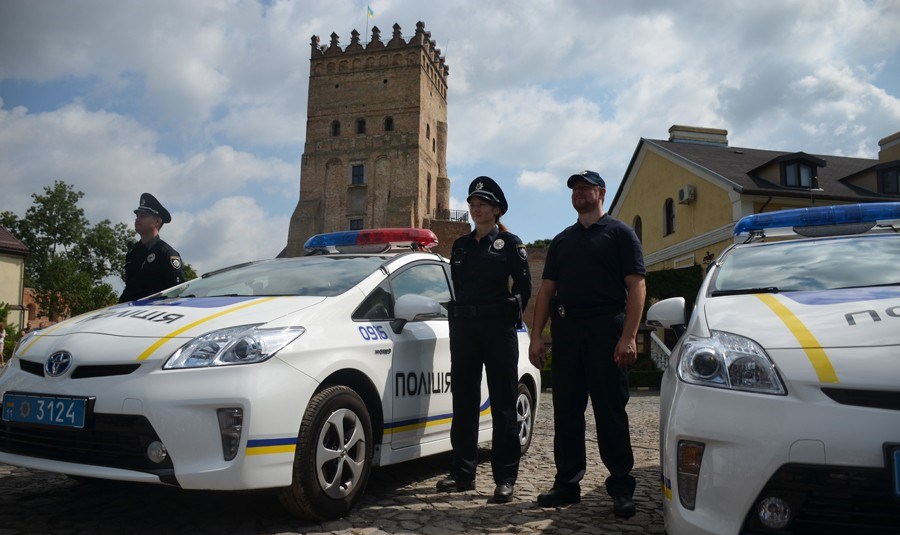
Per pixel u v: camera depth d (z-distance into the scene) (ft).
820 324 8.05
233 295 12.97
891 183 69.77
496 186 13.94
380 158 163.12
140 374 9.76
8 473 14.16
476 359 13.48
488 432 15.93
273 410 9.84
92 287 122.42
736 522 7.29
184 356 9.86
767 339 7.99
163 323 10.75
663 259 79.10
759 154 84.17
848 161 86.38
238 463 9.48
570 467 12.33
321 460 10.63
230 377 9.70
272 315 11.02
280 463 9.91
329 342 11.22
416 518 11.28
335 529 10.52
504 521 11.18
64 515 11.05
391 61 165.37
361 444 11.59
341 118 166.40
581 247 12.30
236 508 11.53
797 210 12.90
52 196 177.68
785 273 10.76
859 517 6.89
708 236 68.39
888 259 10.65
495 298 13.29
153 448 9.43
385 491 13.35
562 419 12.42
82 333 10.81
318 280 13.29
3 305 74.49
